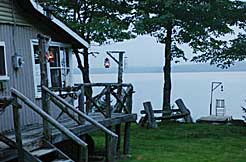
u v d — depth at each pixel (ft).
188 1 57.82
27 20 33.88
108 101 34.65
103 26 52.95
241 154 39.09
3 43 30.86
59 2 56.70
